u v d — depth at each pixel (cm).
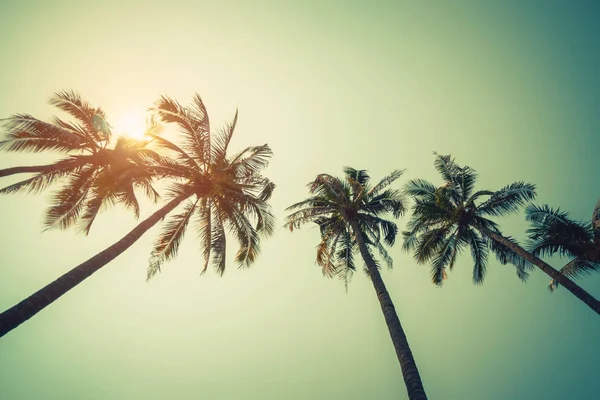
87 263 789
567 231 1345
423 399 601
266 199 1608
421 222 1691
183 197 1261
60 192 1245
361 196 1683
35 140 1188
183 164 1354
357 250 1681
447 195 1697
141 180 1354
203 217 1360
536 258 1382
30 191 1232
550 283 1620
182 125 1323
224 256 1343
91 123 1379
